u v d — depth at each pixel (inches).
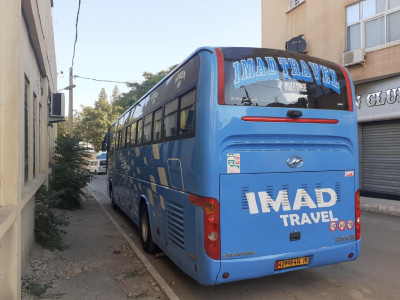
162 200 200.5
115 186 421.7
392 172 468.1
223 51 153.0
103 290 172.1
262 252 149.3
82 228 320.8
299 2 590.2
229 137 145.6
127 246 258.8
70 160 440.8
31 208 217.8
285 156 155.9
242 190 146.8
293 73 162.7
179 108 177.0
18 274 125.7
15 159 125.6
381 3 451.2
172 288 180.9
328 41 521.0
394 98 445.1
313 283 184.5
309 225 159.6
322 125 164.6
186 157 161.9
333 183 166.9
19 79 129.1
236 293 172.7
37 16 216.8
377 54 451.5
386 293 170.1
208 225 141.3
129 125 329.7
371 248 252.5
